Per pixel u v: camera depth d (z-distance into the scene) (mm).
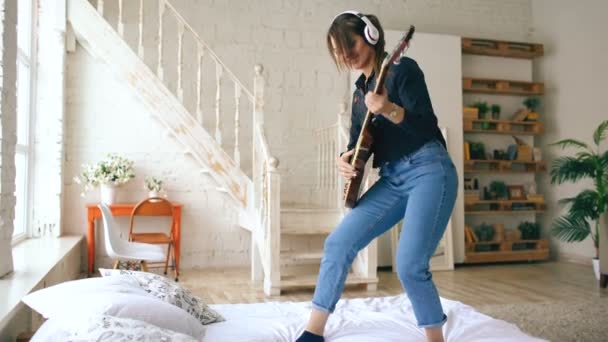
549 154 6422
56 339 1433
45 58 4617
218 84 4672
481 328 1964
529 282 4773
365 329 1961
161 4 4609
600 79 5680
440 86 5836
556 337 2898
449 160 1742
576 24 6020
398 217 1863
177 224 4773
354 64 1787
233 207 5406
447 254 5582
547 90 6457
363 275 4355
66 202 4953
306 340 1774
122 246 3576
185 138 4574
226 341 1766
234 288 4309
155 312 1642
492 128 6168
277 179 4102
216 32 5453
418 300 1675
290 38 5680
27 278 2486
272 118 5590
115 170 4766
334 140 4918
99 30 4535
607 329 3059
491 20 6488
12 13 2662
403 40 1607
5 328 1855
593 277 5039
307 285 4102
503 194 6156
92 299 1611
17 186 4172
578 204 4934
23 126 4246
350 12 1745
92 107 5047
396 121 1606
